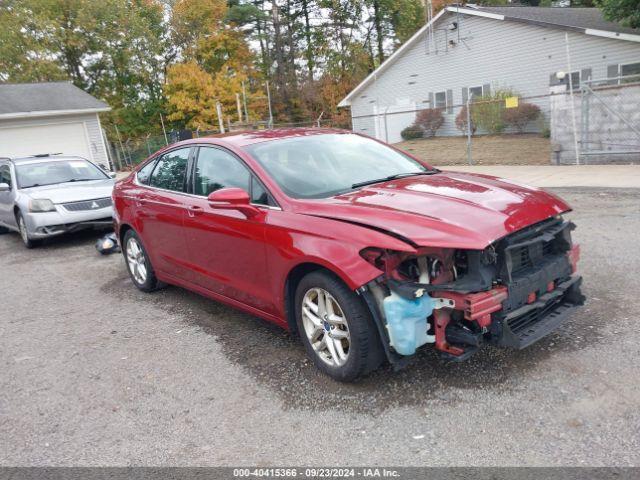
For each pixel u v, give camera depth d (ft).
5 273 25.57
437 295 9.86
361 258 10.04
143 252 18.63
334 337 11.05
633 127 36.47
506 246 9.93
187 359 13.48
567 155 40.50
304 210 11.60
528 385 10.34
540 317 11.16
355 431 9.58
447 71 82.64
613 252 17.99
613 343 11.59
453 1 133.08
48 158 34.12
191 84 118.73
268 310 12.94
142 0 135.54
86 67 129.39
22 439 10.56
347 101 96.53
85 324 17.04
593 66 67.36
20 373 13.75
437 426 9.42
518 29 72.79
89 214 29.30
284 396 11.07
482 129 78.54
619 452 8.21
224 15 138.51
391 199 11.28
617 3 48.96
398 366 10.30
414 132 87.56
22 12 117.50
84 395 12.16
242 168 13.53
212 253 14.39
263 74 146.00
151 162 18.31
